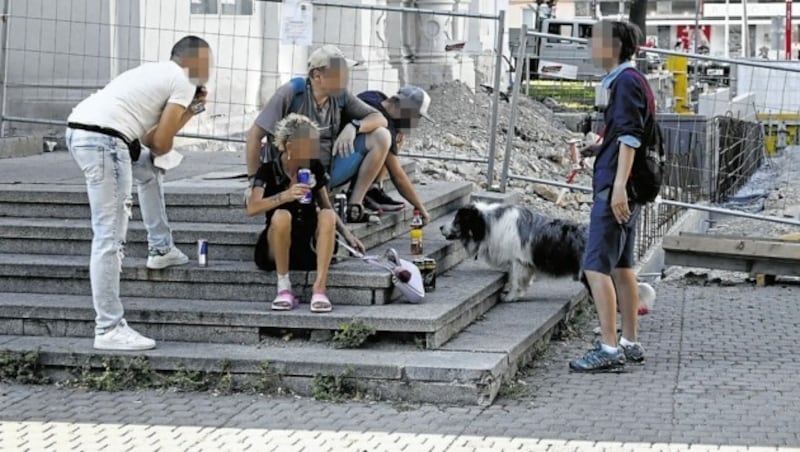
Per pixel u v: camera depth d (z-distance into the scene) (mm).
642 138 10266
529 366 10836
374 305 10586
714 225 20922
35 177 12867
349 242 10914
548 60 29781
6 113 16094
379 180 12586
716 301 13695
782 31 56062
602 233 10492
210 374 9945
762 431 9000
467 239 12320
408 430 8953
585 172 22766
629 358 10914
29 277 11078
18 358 10062
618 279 10898
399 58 27609
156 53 17094
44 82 16328
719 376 10539
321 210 10484
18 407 9469
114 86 10094
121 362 10023
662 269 15992
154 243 10805
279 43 20703
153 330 10484
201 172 13547
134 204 11680
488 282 11781
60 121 15906
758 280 14539
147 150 10586
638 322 12656
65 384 10055
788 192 23906
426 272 11203
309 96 10992
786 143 29047
